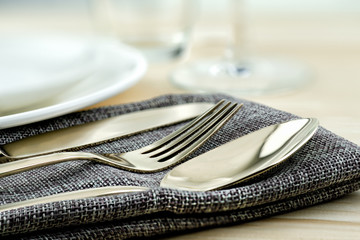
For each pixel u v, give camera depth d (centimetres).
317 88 46
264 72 50
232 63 52
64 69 43
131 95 44
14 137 33
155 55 54
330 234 28
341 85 47
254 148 30
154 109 37
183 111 36
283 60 54
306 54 57
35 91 37
